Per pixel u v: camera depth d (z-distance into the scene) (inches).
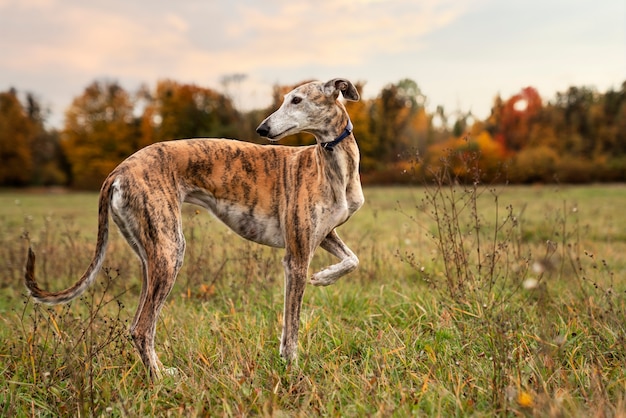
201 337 152.6
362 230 372.5
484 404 109.9
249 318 168.9
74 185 1705.2
